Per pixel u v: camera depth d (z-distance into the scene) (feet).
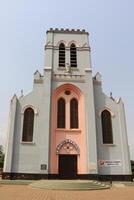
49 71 121.70
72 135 112.47
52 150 108.78
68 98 120.06
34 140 109.19
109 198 56.75
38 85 120.47
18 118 112.57
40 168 103.45
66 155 109.50
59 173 106.22
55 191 70.44
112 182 101.60
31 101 116.88
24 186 84.64
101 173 106.42
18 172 103.71
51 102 116.47
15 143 107.86
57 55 129.70
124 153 110.01
